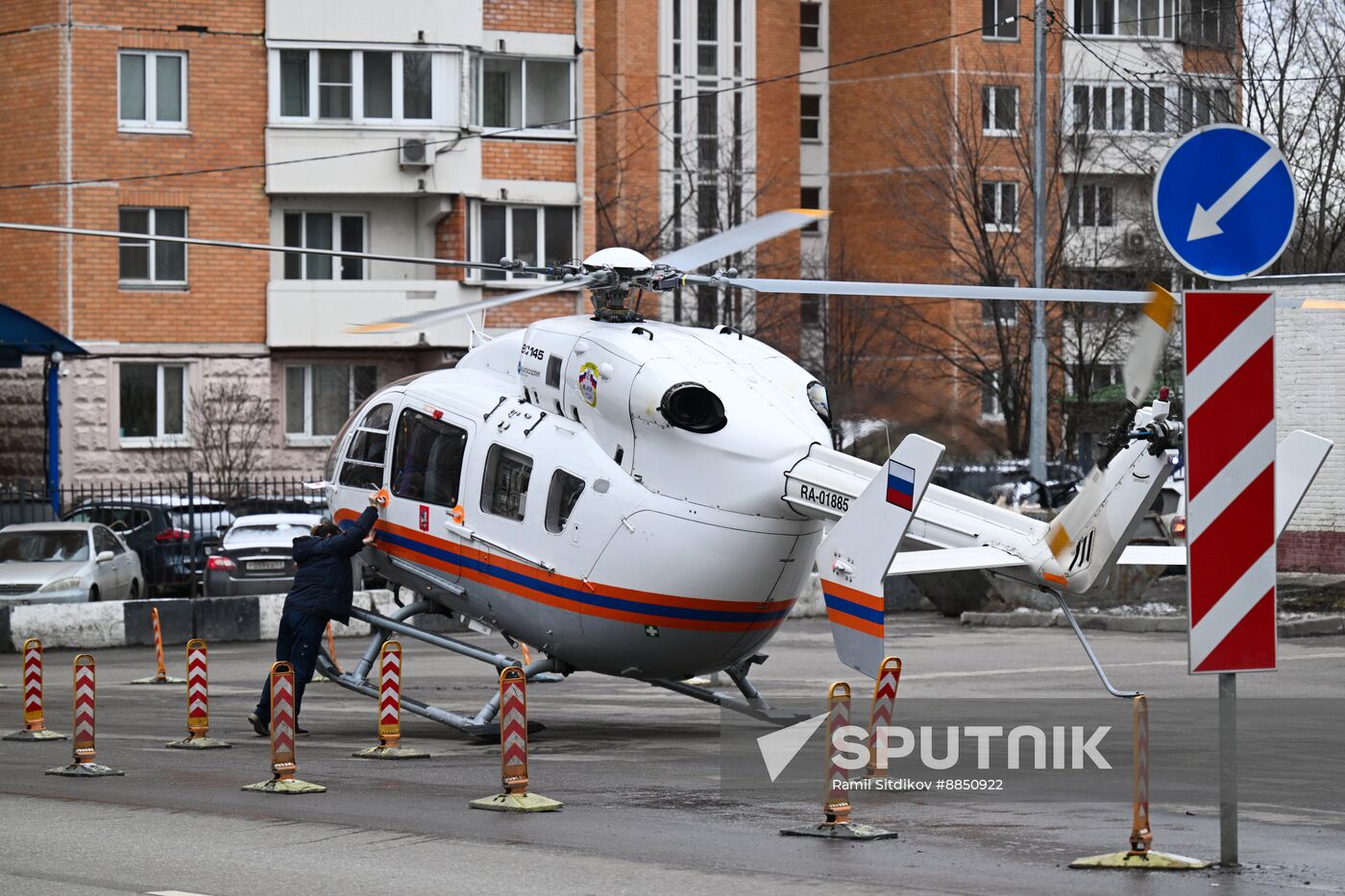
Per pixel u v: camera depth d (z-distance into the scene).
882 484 33.66
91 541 77.06
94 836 28.33
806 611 79.00
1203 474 23.86
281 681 33.38
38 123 108.94
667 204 149.50
